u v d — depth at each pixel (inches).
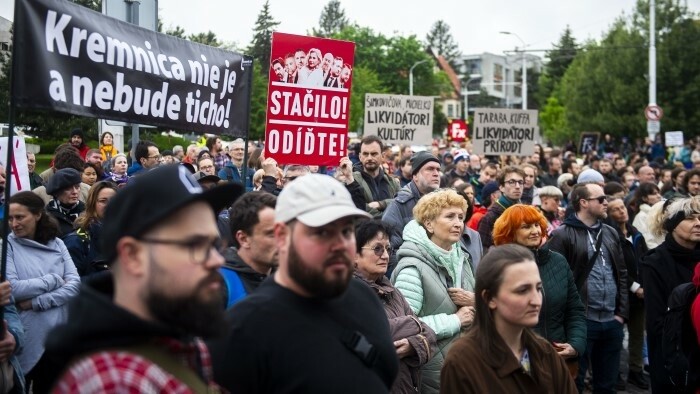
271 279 112.0
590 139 1178.0
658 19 1662.2
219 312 78.9
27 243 198.8
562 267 221.8
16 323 177.3
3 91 518.3
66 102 159.6
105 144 488.7
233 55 207.3
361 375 104.8
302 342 103.6
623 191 368.2
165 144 944.3
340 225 106.2
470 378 135.9
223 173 407.5
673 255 221.5
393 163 636.7
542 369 139.9
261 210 150.2
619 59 1690.5
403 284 190.7
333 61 257.0
